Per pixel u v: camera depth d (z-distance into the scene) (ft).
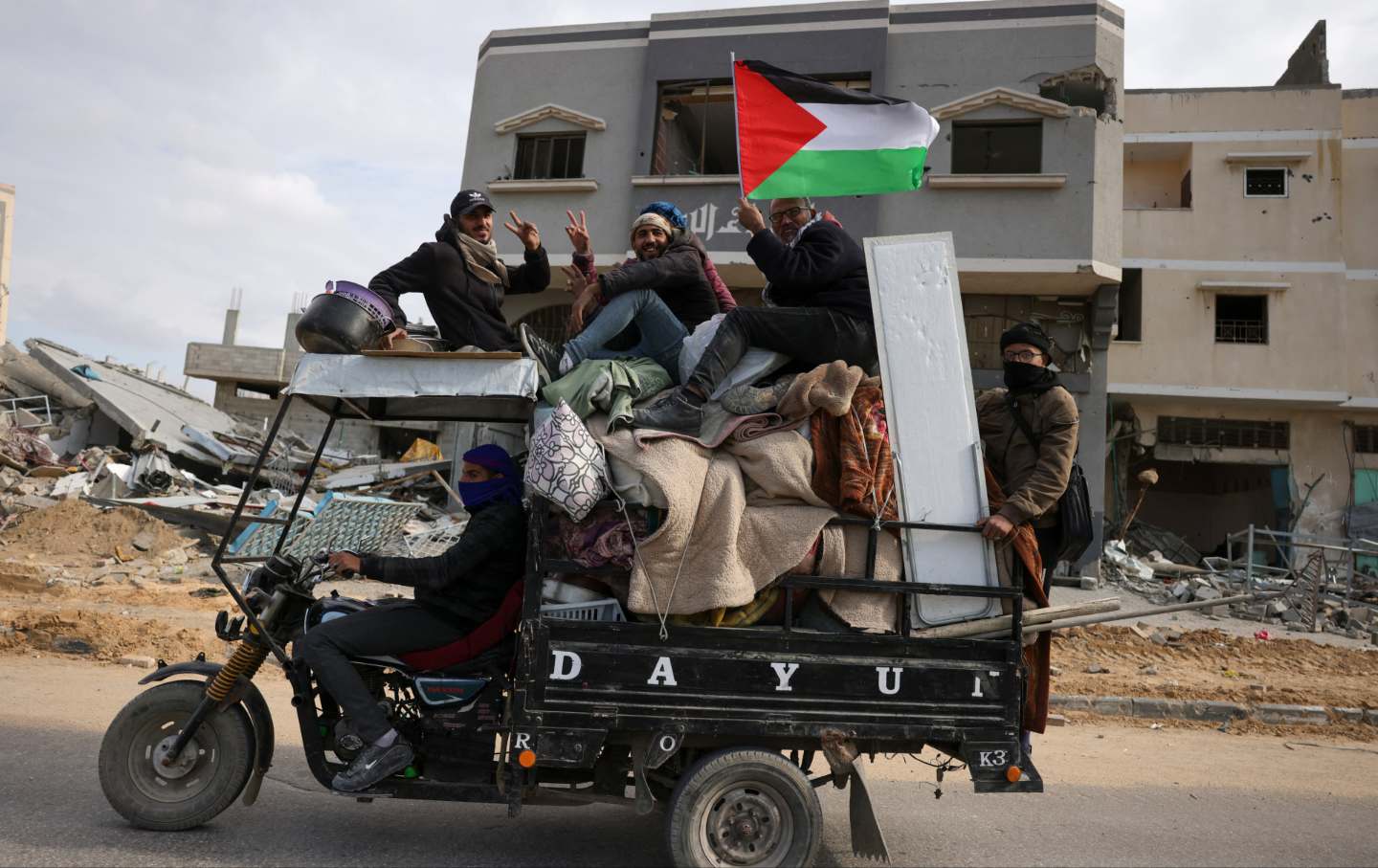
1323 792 20.97
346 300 13.80
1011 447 15.01
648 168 56.90
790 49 56.13
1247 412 73.10
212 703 14.10
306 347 14.02
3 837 13.39
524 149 60.23
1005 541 13.88
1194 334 71.97
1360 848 16.71
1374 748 26.22
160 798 14.12
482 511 13.99
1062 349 55.21
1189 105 74.23
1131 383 72.28
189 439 76.64
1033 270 52.08
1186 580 55.52
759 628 13.21
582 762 12.75
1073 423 14.30
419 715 13.89
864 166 16.69
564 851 14.79
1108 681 32.27
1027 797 19.86
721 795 12.95
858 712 13.23
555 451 12.79
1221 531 85.05
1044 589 14.64
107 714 22.29
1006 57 54.24
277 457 78.69
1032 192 52.70
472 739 13.65
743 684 13.03
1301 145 72.33
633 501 13.09
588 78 58.70
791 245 15.88
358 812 16.31
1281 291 71.31
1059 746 25.26
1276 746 26.18
